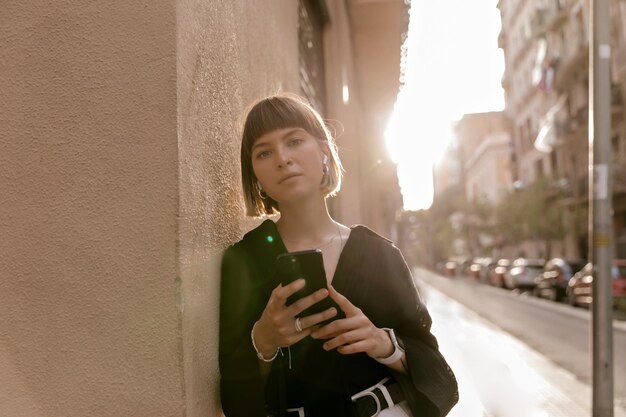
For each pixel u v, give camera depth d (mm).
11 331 1216
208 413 1339
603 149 4941
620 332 12516
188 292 1232
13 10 1277
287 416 1396
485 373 7426
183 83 1260
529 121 41656
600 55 5023
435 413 1369
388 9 6695
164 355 1180
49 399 1198
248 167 1547
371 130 11547
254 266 1443
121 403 1183
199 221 1341
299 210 1486
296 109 1464
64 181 1231
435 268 70688
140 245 1201
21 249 1228
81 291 1208
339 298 1256
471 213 50031
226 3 1682
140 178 1213
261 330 1271
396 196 18469
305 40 4312
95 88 1240
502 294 25984
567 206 32906
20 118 1254
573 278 19875
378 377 1421
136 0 1249
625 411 6180
